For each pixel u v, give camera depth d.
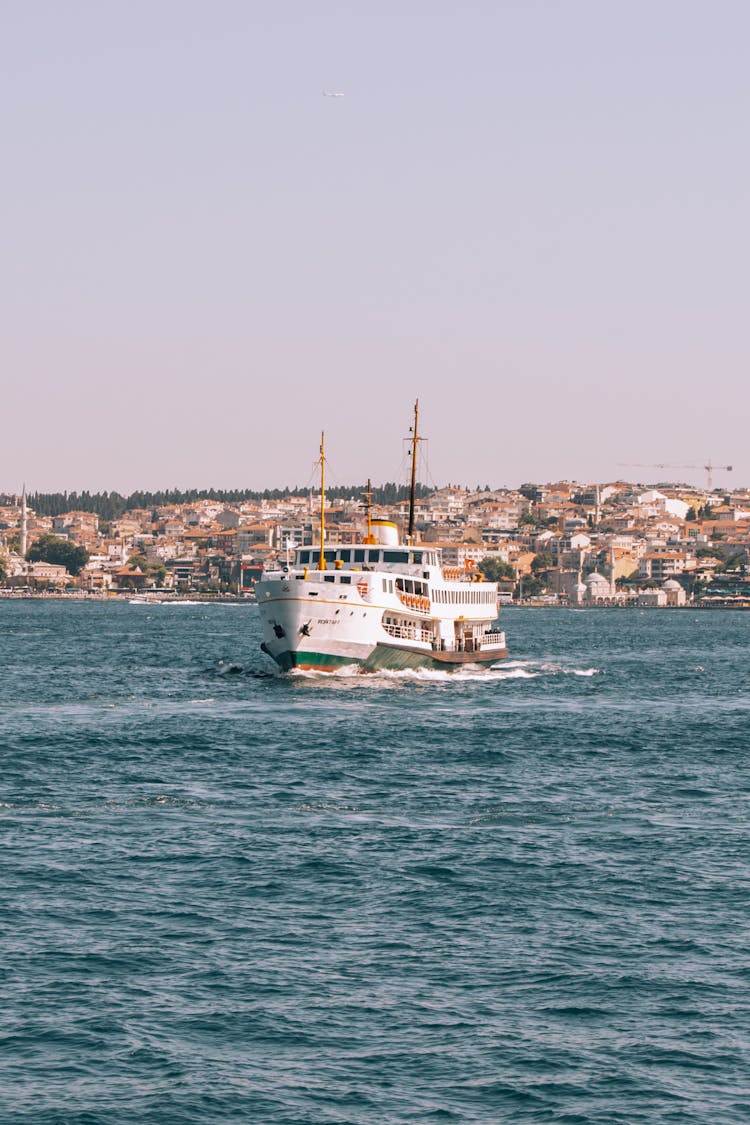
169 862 68.06
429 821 79.31
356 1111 41.88
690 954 55.22
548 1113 41.84
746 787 93.00
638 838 74.94
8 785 90.00
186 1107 41.88
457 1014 49.00
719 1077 44.25
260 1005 49.56
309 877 65.69
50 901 61.03
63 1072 44.03
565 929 58.22
